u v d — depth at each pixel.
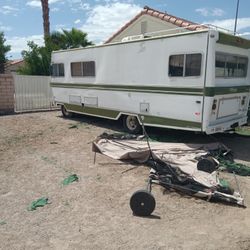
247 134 9.79
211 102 7.45
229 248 3.86
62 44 22.75
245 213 4.77
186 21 12.63
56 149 8.41
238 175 6.33
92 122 12.35
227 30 7.94
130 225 4.43
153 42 8.49
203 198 5.22
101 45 10.23
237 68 8.53
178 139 9.02
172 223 4.48
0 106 15.15
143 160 6.92
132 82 9.34
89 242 4.03
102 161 7.23
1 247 3.96
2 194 5.55
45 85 16.39
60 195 5.46
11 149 8.47
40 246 3.97
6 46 26.08
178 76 7.96
